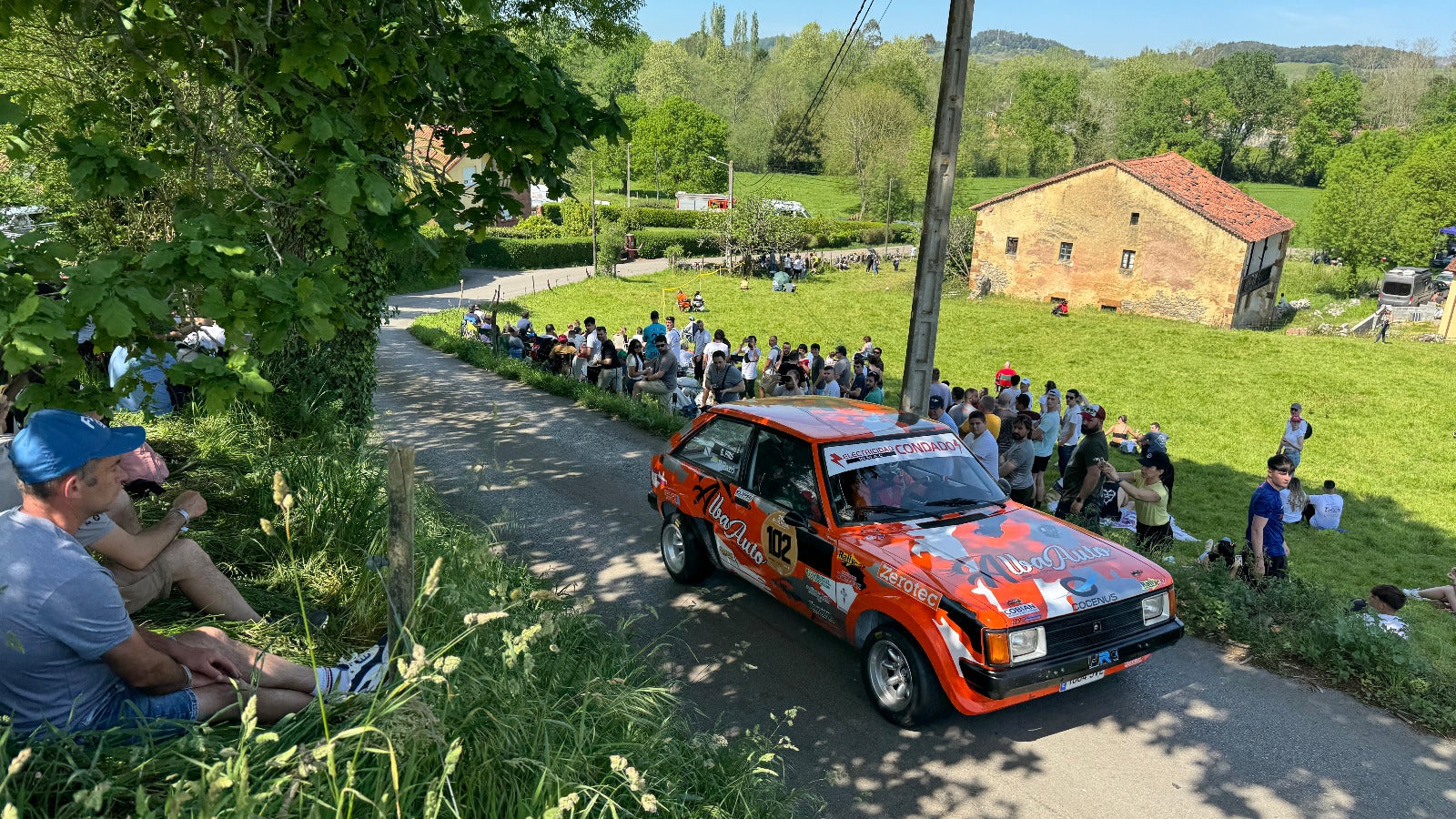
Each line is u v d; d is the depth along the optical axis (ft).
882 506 18.62
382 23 16.72
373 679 11.41
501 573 17.99
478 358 66.13
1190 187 131.44
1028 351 104.12
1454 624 27.32
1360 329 113.70
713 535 21.62
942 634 15.26
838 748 15.81
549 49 32.19
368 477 22.09
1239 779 14.90
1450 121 322.55
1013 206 141.79
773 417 21.31
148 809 8.00
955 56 26.73
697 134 344.08
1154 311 129.29
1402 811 14.06
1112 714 16.94
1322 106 352.28
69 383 12.55
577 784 9.99
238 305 10.96
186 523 12.62
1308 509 45.50
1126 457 58.65
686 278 173.99
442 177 16.66
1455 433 67.87
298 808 8.30
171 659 9.57
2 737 7.45
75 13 14.79
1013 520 18.43
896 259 193.47
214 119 17.03
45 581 8.48
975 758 15.55
